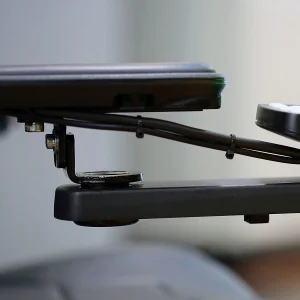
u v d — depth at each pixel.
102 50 1.48
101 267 1.23
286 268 1.55
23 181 1.48
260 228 1.63
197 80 0.61
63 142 0.64
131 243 1.48
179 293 1.05
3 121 0.83
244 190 0.65
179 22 1.51
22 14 1.41
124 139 1.55
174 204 0.64
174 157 1.59
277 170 1.63
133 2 1.48
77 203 0.63
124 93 0.61
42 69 0.60
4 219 1.48
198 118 1.54
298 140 0.65
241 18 1.54
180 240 1.58
